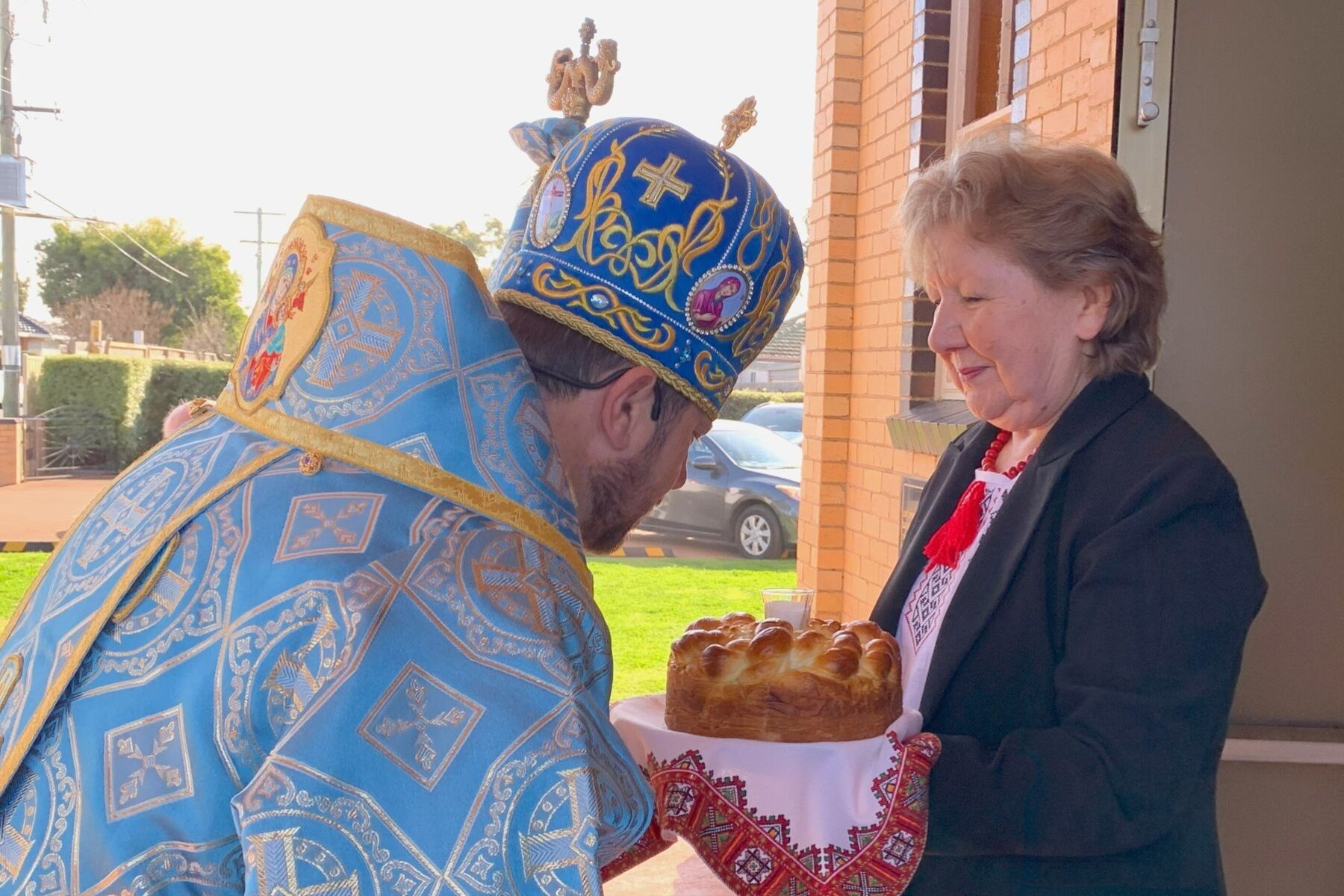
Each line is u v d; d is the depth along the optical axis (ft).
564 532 2.22
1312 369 6.68
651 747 3.80
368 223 2.28
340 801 1.75
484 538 2.05
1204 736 3.63
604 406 2.63
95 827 1.93
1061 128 9.52
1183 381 6.64
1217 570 3.73
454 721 1.84
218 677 1.91
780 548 32.45
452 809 1.79
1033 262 4.19
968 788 3.70
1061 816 3.62
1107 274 4.18
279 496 2.06
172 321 126.62
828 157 16.66
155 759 1.94
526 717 1.86
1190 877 3.96
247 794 1.76
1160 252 4.38
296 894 1.71
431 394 2.13
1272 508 6.70
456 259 2.26
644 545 35.09
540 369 2.61
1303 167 6.59
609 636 2.23
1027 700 4.09
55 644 2.11
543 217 2.76
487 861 1.77
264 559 1.98
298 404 2.16
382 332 2.16
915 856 3.49
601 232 2.64
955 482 5.00
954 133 13.76
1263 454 6.69
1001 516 4.30
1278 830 6.64
